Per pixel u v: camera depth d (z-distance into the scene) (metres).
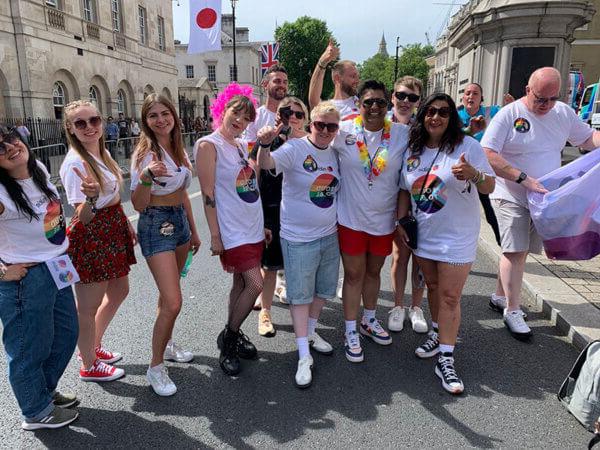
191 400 2.97
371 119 3.20
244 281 3.24
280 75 4.26
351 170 3.26
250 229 3.24
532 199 3.56
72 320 2.76
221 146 3.14
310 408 2.89
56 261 2.52
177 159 3.05
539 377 3.24
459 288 3.12
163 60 29.14
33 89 16.94
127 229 3.11
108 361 3.38
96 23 21.48
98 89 21.84
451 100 2.97
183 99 33.50
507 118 3.69
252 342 3.77
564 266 5.15
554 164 3.71
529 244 3.94
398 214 3.42
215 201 3.19
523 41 9.10
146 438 2.61
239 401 2.96
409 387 3.14
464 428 2.70
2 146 2.26
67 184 2.75
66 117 2.76
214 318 4.17
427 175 3.10
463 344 3.71
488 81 9.77
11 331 2.49
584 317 3.87
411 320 4.11
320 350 3.59
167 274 2.93
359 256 3.39
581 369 2.72
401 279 4.00
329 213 3.28
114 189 2.91
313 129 3.13
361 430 2.68
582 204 3.42
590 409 2.60
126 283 3.30
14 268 2.38
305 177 3.18
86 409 2.87
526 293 4.62
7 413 2.83
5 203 2.31
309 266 3.28
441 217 3.08
